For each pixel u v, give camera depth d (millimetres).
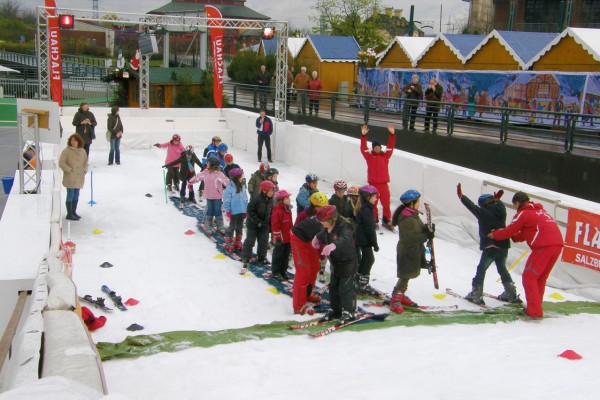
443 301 8984
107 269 10070
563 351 6297
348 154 16516
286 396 4797
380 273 10312
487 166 16266
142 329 7738
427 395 4738
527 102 21484
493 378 5270
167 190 15492
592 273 9516
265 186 10031
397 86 28156
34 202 10766
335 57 32094
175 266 10352
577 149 15242
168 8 47188
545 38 23359
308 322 7816
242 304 8789
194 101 27656
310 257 8328
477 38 26516
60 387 2826
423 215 13312
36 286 6367
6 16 78875
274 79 27344
